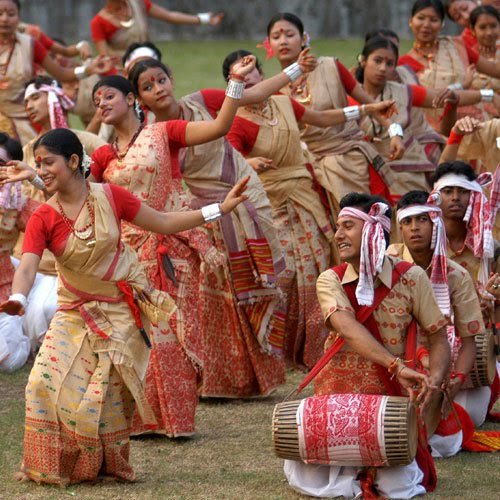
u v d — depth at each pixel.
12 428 20.17
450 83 33.03
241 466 18.14
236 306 22.30
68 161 16.48
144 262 19.97
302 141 26.59
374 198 16.66
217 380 22.47
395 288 16.61
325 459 16.09
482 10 34.53
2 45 33.03
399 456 15.84
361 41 70.50
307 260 24.97
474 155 25.52
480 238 19.91
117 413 17.00
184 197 20.02
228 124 19.27
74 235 16.53
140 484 17.23
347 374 16.86
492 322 19.50
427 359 16.98
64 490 16.86
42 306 25.28
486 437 19.03
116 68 38.53
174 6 73.31
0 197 24.05
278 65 62.38
